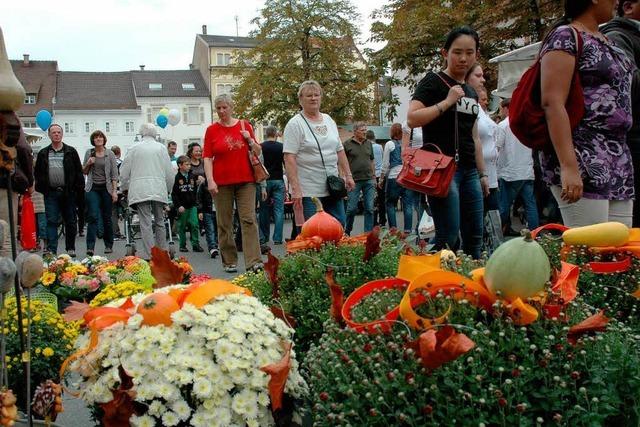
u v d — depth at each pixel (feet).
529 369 6.80
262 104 132.26
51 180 36.47
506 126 32.12
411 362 7.00
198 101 244.83
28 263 7.57
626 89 12.16
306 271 12.12
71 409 13.17
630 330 8.04
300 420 8.29
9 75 7.37
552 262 10.80
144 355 7.76
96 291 21.39
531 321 7.19
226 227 29.55
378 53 82.43
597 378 6.85
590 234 10.37
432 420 6.63
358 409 6.92
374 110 130.82
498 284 7.45
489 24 67.31
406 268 8.69
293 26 131.54
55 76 240.53
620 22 15.16
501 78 41.24
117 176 39.81
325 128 22.49
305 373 9.14
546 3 63.36
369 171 41.63
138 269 22.16
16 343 11.69
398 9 84.99
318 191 22.17
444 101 16.22
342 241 13.83
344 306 8.56
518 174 32.19
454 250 16.93
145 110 240.32
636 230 10.96
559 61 11.68
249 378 7.80
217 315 8.07
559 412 6.76
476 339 6.94
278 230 41.24
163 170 33.73
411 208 42.32
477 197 17.31
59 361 12.09
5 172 7.72
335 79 132.57
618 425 7.16
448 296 7.65
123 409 7.65
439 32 74.84
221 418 7.57
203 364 7.73
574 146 11.94
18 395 11.65
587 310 8.35
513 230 37.37
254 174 27.20
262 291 12.42
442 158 16.24
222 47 245.24
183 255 40.47
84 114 234.58
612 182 11.89
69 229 37.86
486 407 6.73
